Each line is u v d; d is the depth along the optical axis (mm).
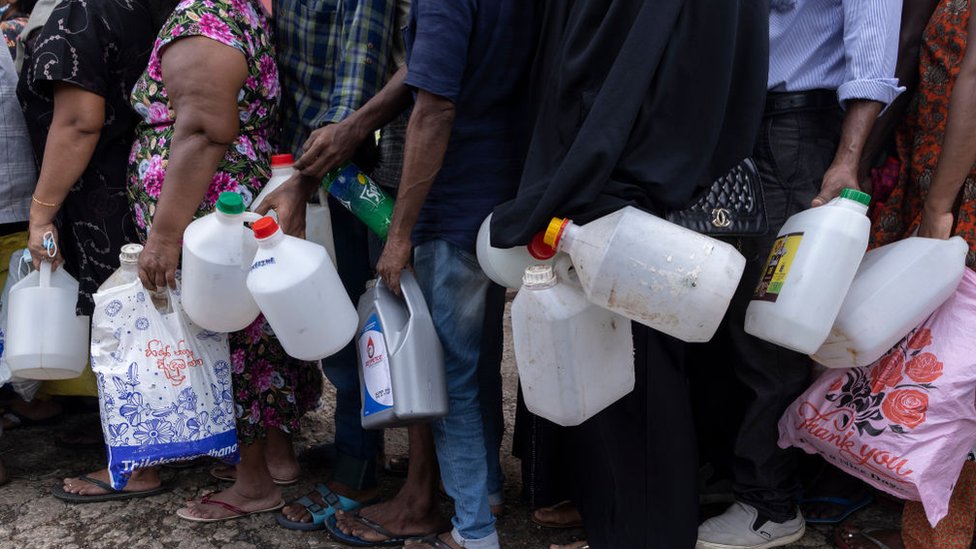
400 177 2381
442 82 2045
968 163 2127
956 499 2363
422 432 2504
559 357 1963
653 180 1959
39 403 3541
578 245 1912
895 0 2156
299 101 2568
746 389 2510
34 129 2826
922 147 2406
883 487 2297
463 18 2057
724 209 2166
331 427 3500
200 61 2299
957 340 2189
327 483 2896
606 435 2225
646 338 2184
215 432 2500
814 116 2352
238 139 2508
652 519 2250
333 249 2545
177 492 2975
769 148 2354
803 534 2566
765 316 2070
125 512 2834
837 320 2154
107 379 2439
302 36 2521
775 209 2365
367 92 2371
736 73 2037
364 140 2279
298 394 2912
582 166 1909
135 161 2607
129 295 2438
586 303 1965
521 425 2678
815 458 2744
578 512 2584
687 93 1975
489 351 2609
